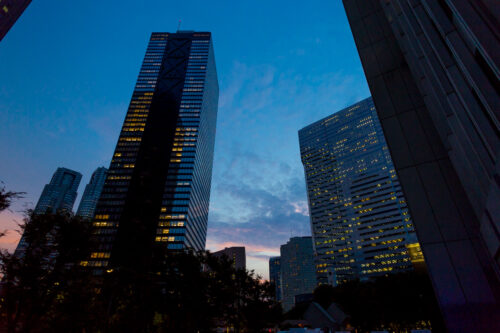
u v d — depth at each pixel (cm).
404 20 1606
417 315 4200
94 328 1781
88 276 1700
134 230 11356
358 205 18000
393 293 4544
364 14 2278
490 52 713
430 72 1349
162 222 11650
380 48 2025
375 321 4684
